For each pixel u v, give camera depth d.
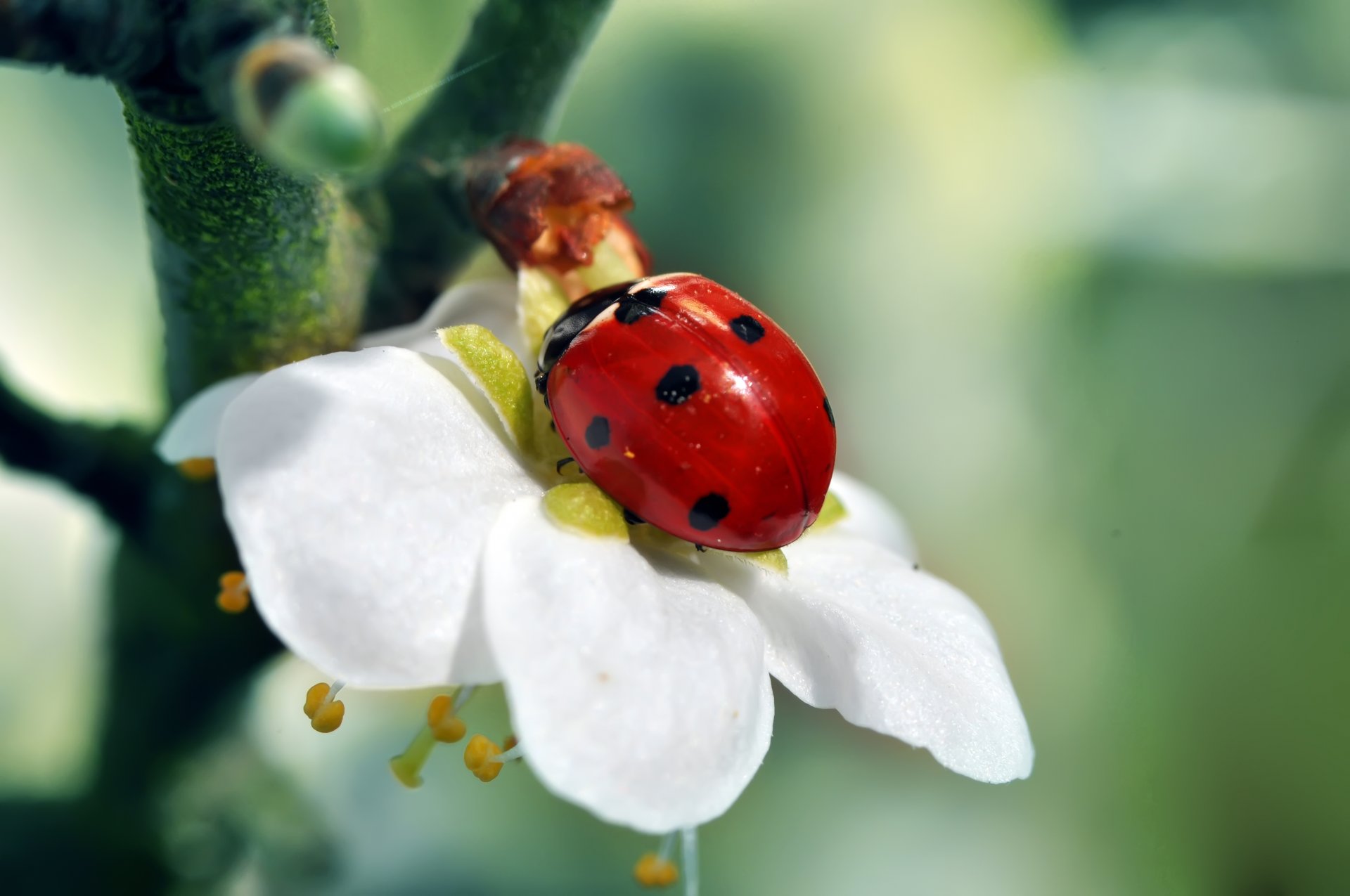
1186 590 0.13
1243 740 0.12
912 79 0.12
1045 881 0.11
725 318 0.08
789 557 0.08
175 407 0.08
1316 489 0.13
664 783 0.07
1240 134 0.13
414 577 0.07
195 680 0.09
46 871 0.09
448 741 0.07
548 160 0.08
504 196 0.08
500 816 0.10
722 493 0.07
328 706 0.07
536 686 0.07
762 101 0.12
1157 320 0.13
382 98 0.08
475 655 0.07
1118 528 0.13
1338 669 0.13
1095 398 0.13
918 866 0.11
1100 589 0.12
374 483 0.07
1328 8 0.14
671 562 0.08
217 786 0.09
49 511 0.10
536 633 0.07
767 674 0.07
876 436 0.12
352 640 0.07
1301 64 0.14
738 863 0.11
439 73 0.08
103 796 0.09
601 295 0.08
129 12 0.07
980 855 0.11
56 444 0.08
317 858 0.09
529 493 0.07
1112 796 0.12
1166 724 0.12
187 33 0.07
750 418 0.07
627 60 0.12
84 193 0.10
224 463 0.07
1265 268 0.13
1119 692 0.12
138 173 0.08
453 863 0.10
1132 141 0.13
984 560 0.12
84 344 0.10
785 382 0.07
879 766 0.11
